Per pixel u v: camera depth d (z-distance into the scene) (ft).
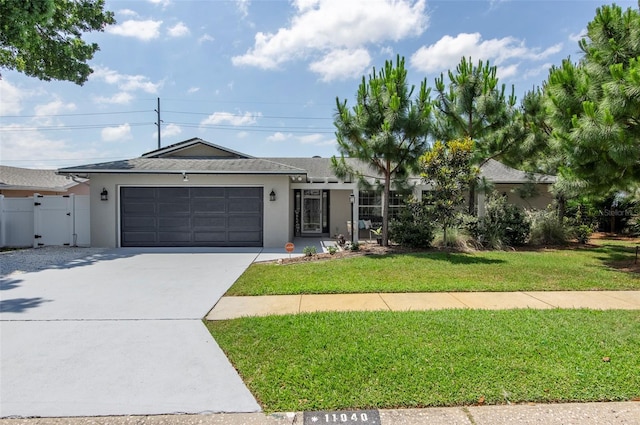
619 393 9.77
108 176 40.57
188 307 18.20
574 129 25.14
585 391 9.86
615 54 26.32
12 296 20.29
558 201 46.62
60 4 48.57
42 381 10.81
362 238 53.06
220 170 39.63
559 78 28.12
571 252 36.73
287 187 41.19
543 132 43.34
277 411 9.24
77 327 15.33
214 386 10.51
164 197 41.11
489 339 13.47
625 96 22.88
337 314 16.72
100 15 53.88
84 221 42.32
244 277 25.13
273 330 14.58
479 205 44.04
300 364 11.57
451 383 10.26
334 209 55.31
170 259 33.17
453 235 38.88
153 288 22.20
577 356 11.98
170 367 11.69
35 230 42.09
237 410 9.35
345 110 36.65
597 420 8.70
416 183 42.98
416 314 16.66
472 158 38.78
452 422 8.68
